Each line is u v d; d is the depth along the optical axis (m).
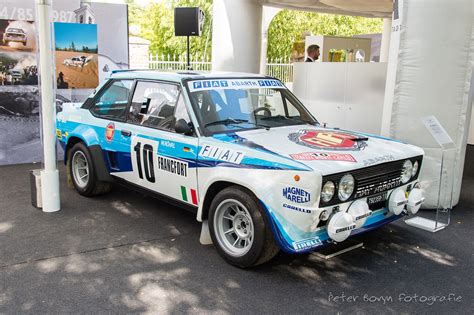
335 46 12.91
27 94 8.41
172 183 4.94
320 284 4.13
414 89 5.99
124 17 9.22
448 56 5.81
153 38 26.56
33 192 5.94
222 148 4.38
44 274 4.19
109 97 6.02
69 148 6.60
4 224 5.38
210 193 4.56
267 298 3.86
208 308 3.69
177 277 4.19
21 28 8.16
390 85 6.22
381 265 4.55
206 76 5.20
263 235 4.05
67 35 8.67
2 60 8.10
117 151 5.67
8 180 7.33
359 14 13.53
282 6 11.99
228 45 8.70
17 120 8.39
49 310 3.61
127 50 9.36
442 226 5.58
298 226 3.85
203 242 4.88
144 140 5.21
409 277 4.31
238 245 4.41
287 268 4.41
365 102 8.56
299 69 9.84
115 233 5.18
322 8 12.52
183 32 8.38
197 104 4.82
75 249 4.73
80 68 8.91
